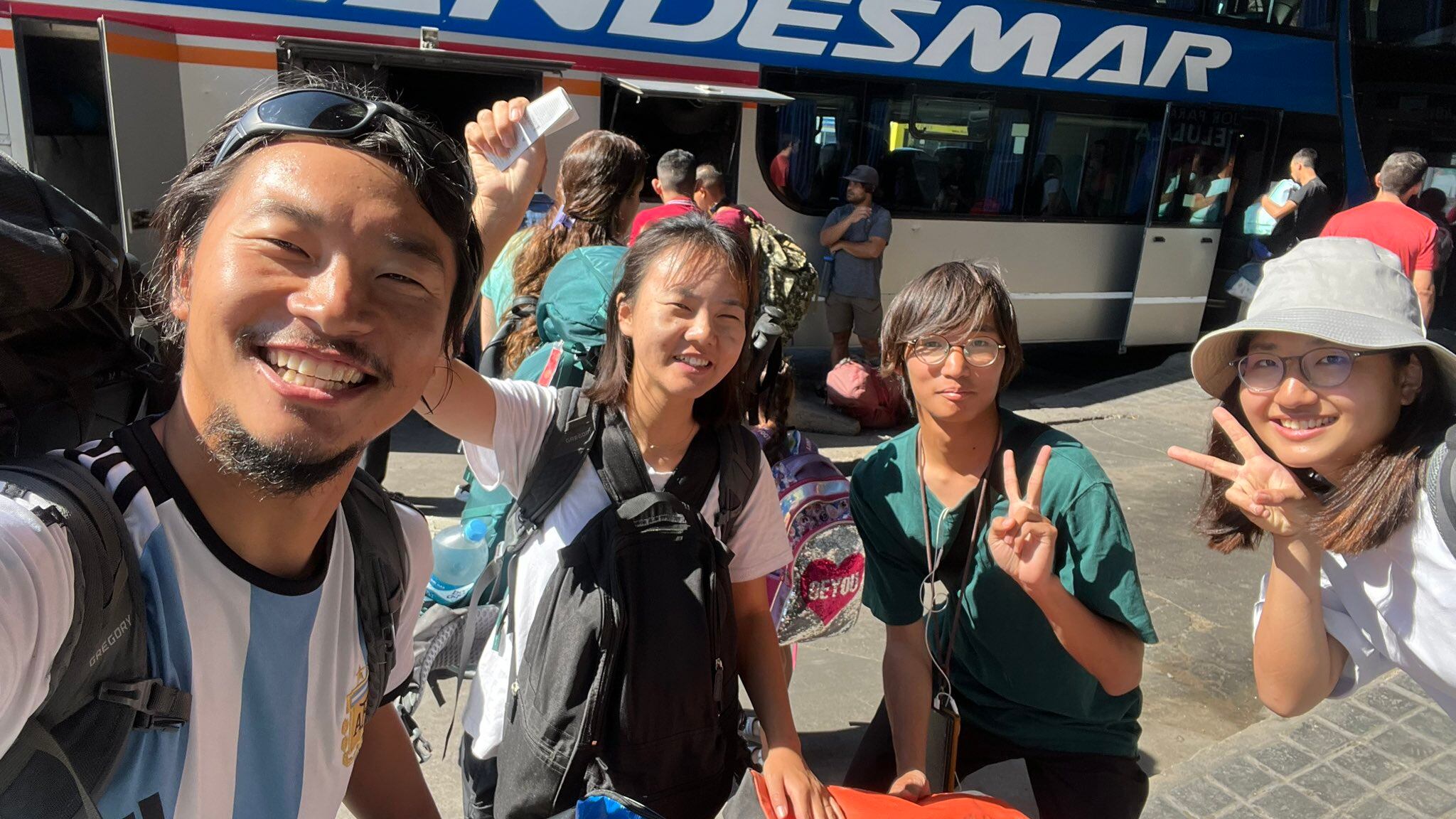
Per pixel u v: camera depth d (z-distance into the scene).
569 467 1.67
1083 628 1.67
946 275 1.80
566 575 1.54
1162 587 4.45
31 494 0.86
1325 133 8.92
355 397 0.94
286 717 1.06
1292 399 1.41
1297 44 8.51
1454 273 10.61
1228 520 1.70
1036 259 8.12
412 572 1.28
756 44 6.77
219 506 0.99
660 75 6.57
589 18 6.30
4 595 0.77
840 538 2.28
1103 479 1.77
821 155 7.26
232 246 0.91
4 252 1.13
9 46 5.26
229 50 5.61
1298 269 1.45
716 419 1.80
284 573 1.05
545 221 2.88
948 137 7.58
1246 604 4.33
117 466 0.95
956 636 1.97
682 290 1.60
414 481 5.20
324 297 0.90
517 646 1.70
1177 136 8.27
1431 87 9.02
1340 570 1.53
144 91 5.25
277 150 0.94
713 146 6.95
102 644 0.87
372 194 0.93
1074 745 1.91
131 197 5.12
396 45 5.93
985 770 2.36
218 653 0.98
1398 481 1.35
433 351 1.01
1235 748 3.10
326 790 1.15
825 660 3.73
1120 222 8.37
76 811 0.89
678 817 1.55
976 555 1.86
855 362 6.91
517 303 2.70
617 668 1.51
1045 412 7.34
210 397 0.93
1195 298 8.78
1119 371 9.25
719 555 1.61
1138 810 1.94
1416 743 3.14
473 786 1.80
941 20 7.16
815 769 3.03
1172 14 7.91
